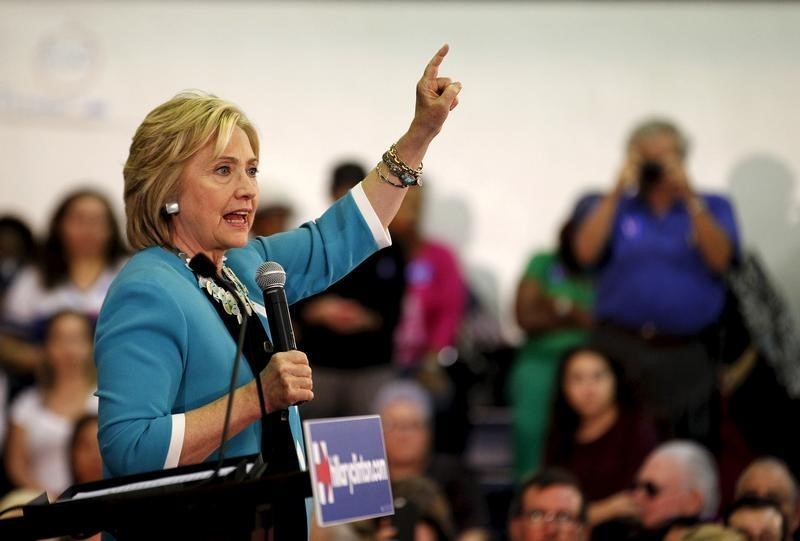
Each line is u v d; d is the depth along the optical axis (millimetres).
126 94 20875
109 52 20922
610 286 17125
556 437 15586
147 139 6859
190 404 6602
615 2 20734
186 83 20906
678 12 20672
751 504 12539
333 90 20938
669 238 17047
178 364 6543
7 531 5785
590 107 20766
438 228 20562
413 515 12055
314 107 20922
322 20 20953
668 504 14289
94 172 20812
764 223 20281
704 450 14570
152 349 6473
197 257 6836
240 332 6555
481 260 20547
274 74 20922
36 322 17984
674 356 16609
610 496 15023
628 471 15148
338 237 7641
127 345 6453
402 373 17547
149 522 5805
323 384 16688
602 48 20797
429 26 20969
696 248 16984
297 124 20875
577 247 17328
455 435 17406
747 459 16250
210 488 5797
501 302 20344
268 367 6297
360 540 12031
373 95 20922
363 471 6148
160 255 6832
